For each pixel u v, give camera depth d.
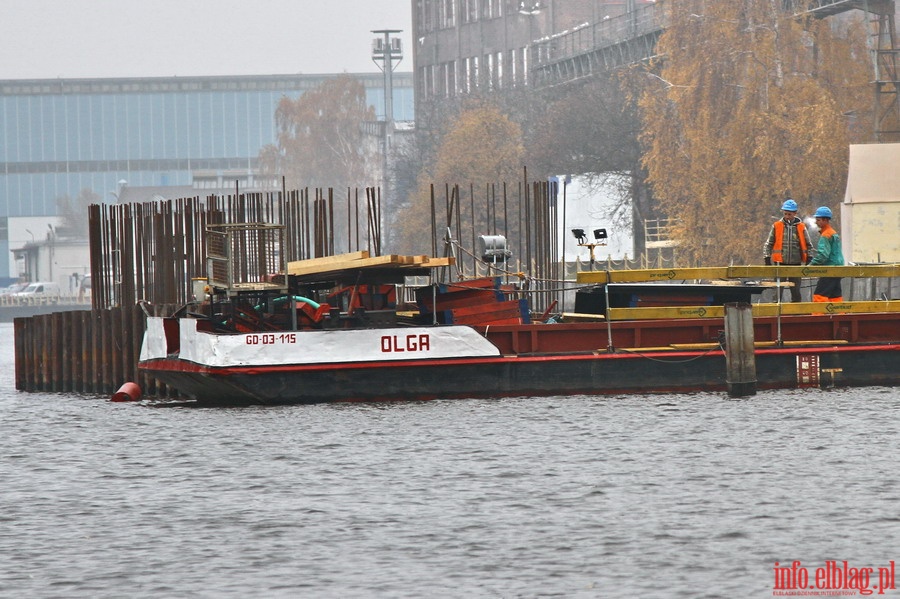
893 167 180.38
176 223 139.50
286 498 72.12
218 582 56.28
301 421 97.50
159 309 130.25
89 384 141.00
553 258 140.38
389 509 68.56
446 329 103.62
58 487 78.00
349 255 109.38
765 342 107.12
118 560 60.09
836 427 89.44
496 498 70.38
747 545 59.91
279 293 106.69
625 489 71.69
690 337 107.44
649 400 103.12
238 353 101.94
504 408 100.62
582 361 104.94
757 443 84.31
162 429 99.50
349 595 54.12
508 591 54.12
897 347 107.25
